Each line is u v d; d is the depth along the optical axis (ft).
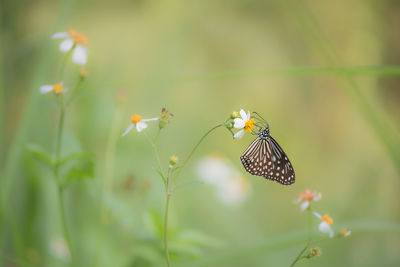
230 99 4.24
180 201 3.03
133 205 2.58
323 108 4.43
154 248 2.50
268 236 3.14
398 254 3.04
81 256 2.66
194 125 3.63
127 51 3.73
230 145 3.78
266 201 3.43
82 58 2.35
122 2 3.99
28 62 3.14
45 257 2.67
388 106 4.09
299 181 3.79
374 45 4.36
